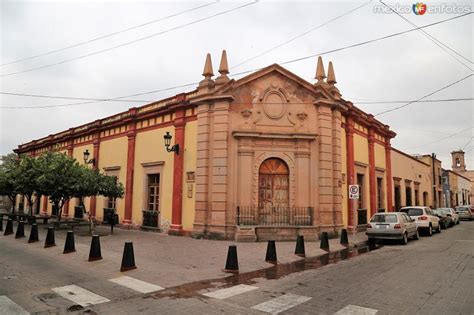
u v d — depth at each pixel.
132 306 5.74
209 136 14.87
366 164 19.91
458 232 20.05
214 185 14.27
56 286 6.93
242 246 12.30
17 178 18.27
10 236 14.91
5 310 5.43
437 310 5.45
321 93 15.32
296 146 14.94
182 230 15.24
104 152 21.31
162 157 17.05
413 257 10.77
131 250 8.55
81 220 21.62
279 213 14.70
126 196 18.70
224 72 15.06
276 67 15.24
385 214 14.70
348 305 5.76
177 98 16.44
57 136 27.06
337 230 15.30
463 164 58.97
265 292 6.65
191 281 7.51
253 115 14.90
